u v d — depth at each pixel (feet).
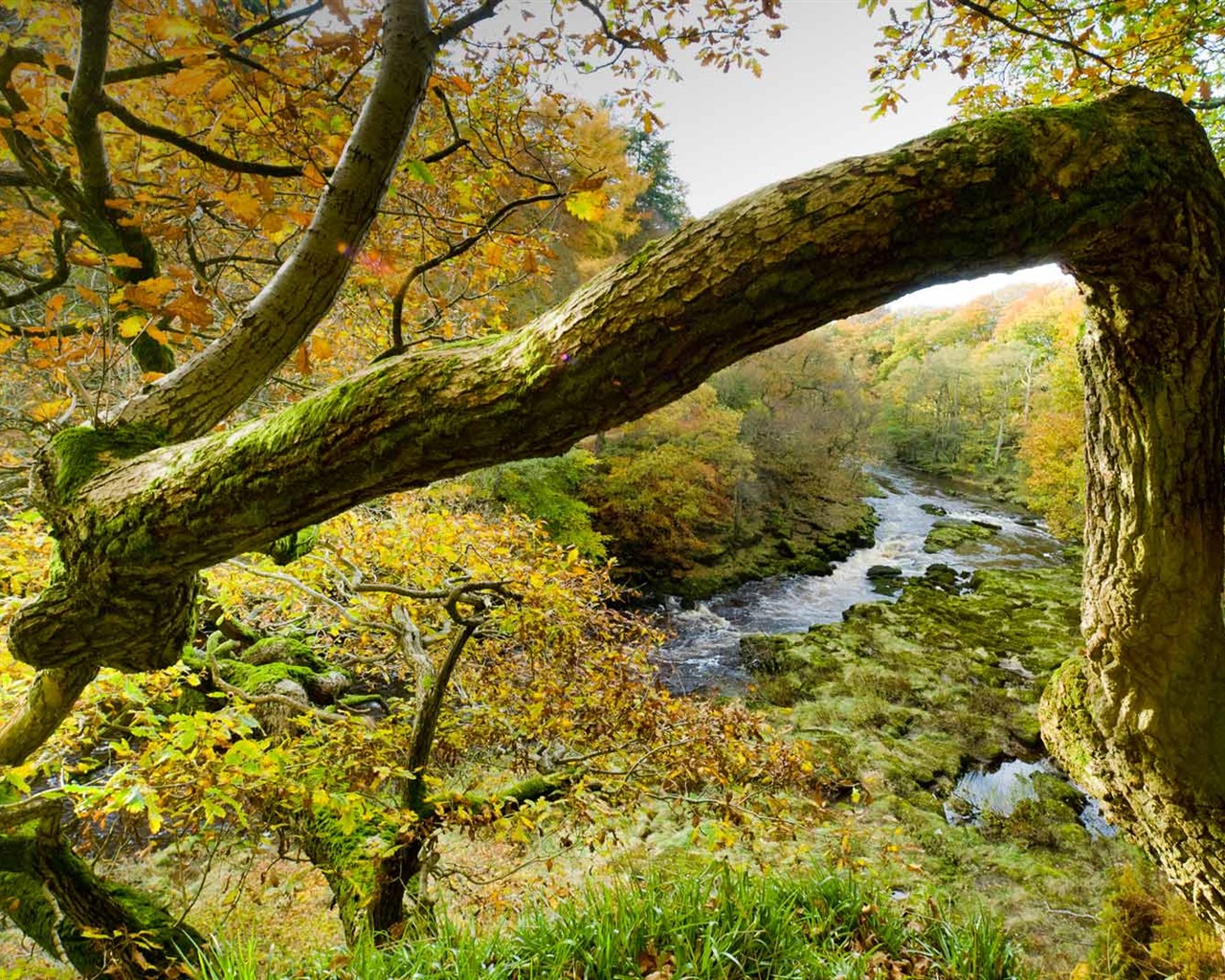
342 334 10.00
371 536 12.35
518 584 10.83
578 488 46.65
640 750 11.85
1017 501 83.82
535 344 2.42
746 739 11.72
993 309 148.56
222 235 7.13
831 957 7.39
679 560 48.14
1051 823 20.67
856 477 71.77
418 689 10.69
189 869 14.60
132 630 3.99
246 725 8.54
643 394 2.36
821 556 57.11
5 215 5.51
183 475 3.15
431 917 9.21
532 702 11.76
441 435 2.56
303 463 2.81
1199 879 4.54
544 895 9.59
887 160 2.10
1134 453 3.80
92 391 4.93
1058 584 47.75
